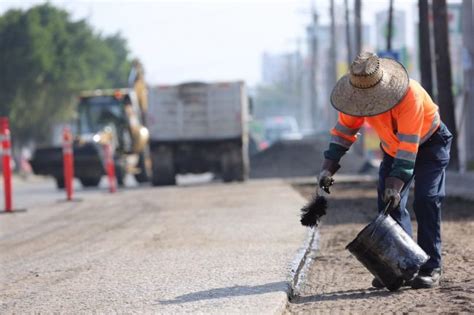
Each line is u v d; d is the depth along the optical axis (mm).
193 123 67812
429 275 17422
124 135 80125
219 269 19688
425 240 17438
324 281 18719
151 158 68438
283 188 48875
